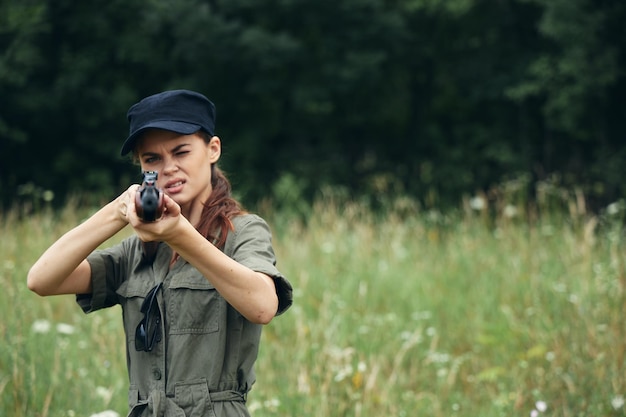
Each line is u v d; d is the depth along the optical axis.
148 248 2.07
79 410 3.79
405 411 4.29
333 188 15.58
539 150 16.28
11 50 14.26
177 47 14.77
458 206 15.46
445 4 15.88
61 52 14.84
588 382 4.32
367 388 4.15
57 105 14.70
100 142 15.08
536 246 6.90
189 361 1.98
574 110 14.53
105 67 15.49
